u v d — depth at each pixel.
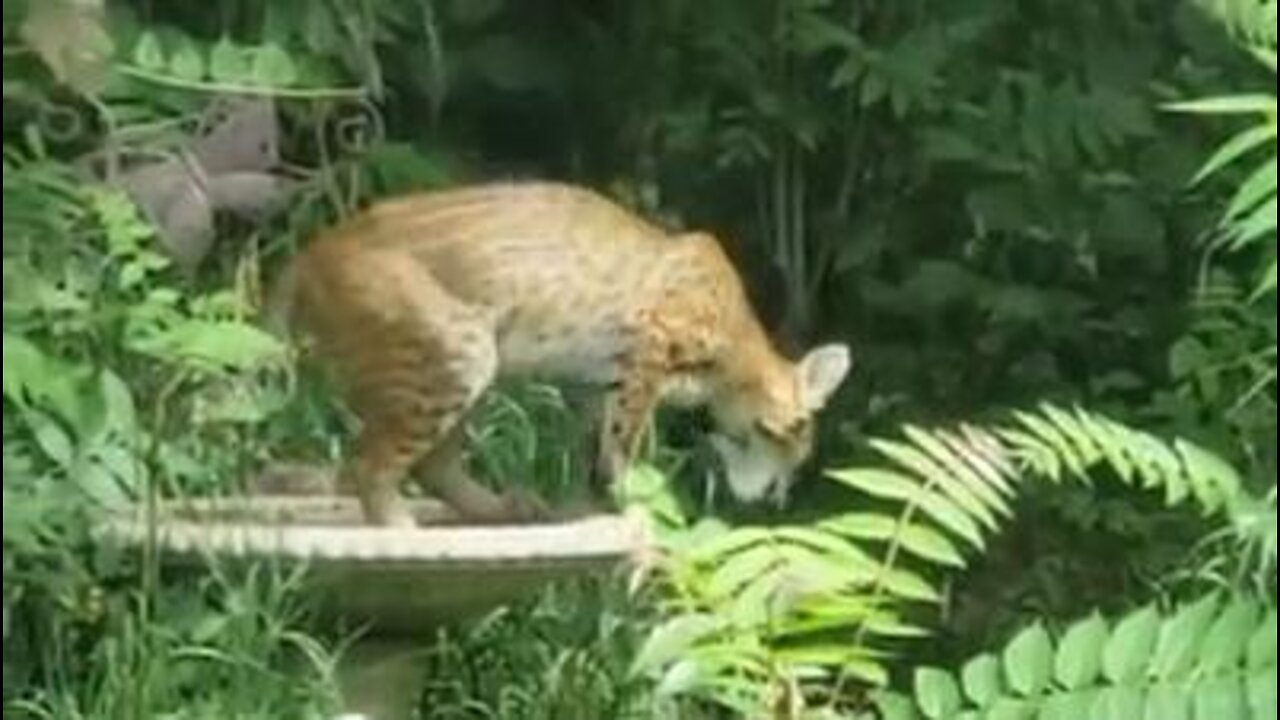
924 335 13.31
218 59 11.35
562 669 10.38
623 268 10.22
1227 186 12.73
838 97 13.40
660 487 10.70
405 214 10.00
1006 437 10.45
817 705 10.77
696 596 10.39
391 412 9.89
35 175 9.84
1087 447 10.35
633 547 9.90
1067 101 12.91
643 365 10.30
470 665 10.34
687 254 10.41
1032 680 9.62
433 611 9.77
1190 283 12.99
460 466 10.33
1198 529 12.23
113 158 11.07
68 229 9.95
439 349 9.86
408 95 13.53
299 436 10.52
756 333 10.70
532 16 13.89
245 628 9.54
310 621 9.76
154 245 10.88
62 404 9.56
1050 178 13.01
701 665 10.27
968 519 10.21
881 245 13.40
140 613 9.54
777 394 10.73
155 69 11.19
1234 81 12.89
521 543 9.57
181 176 11.56
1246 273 12.30
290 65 11.53
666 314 10.30
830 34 13.06
